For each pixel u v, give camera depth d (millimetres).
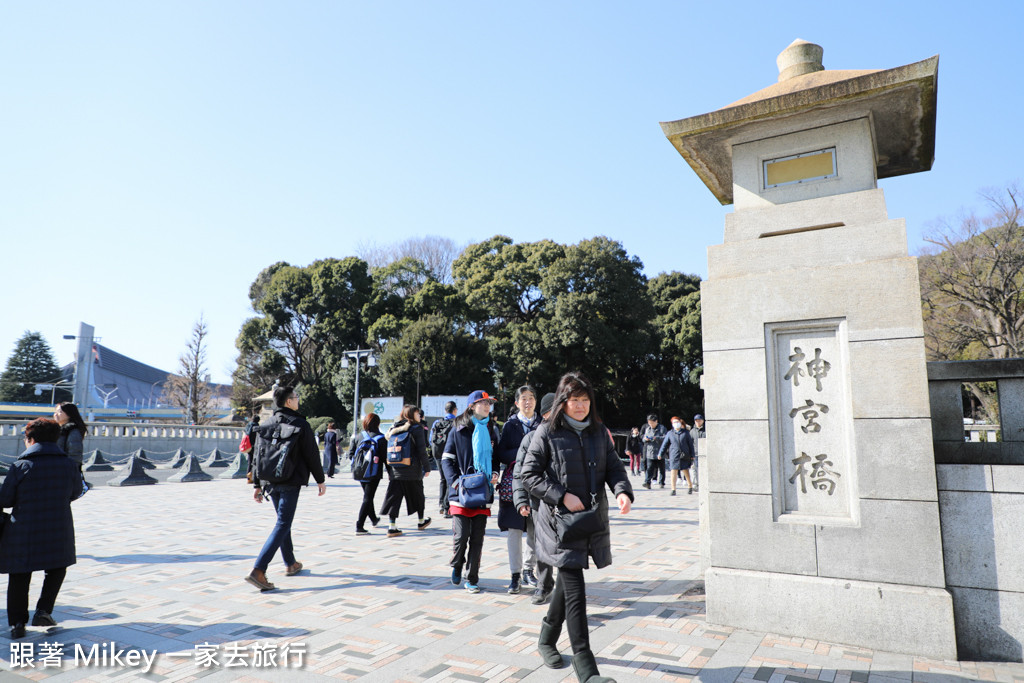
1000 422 4039
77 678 3398
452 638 4027
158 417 61125
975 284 23453
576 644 3141
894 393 3885
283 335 40344
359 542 7566
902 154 5168
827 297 4133
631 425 37750
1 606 4816
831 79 4480
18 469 4133
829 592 3910
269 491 5590
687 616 4441
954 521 3768
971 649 3664
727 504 4305
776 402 4273
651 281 43781
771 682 3268
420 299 36750
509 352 35344
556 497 3264
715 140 4875
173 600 4949
